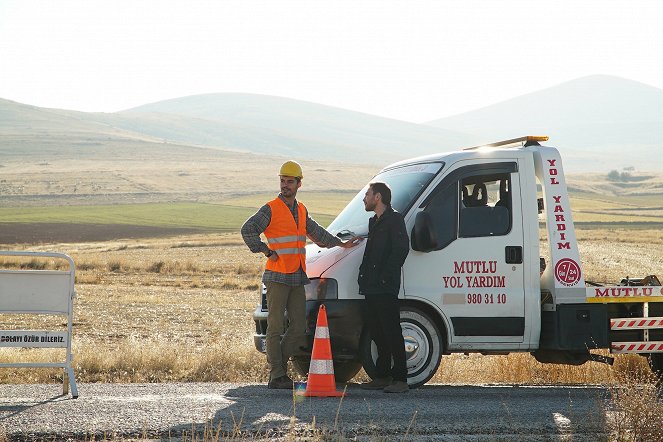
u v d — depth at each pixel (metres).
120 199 197.75
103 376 14.12
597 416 9.81
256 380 14.32
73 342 20.53
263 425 9.13
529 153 12.66
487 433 9.12
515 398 11.34
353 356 12.16
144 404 10.36
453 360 16.48
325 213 152.12
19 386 12.12
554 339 12.54
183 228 132.25
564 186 12.77
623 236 101.81
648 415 8.95
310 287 12.38
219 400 10.76
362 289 11.83
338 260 12.27
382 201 11.84
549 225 12.68
